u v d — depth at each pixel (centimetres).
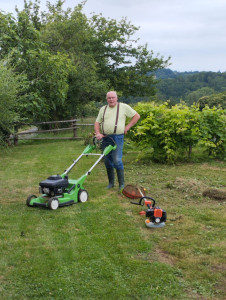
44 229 493
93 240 456
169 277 360
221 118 1038
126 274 368
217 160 1073
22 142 1811
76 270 374
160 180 807
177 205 613
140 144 1032
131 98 3241
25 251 419
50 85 1552
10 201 640
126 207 602
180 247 433
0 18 1373
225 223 519
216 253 416
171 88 7762
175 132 1005
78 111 2264
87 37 2456
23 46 1430
